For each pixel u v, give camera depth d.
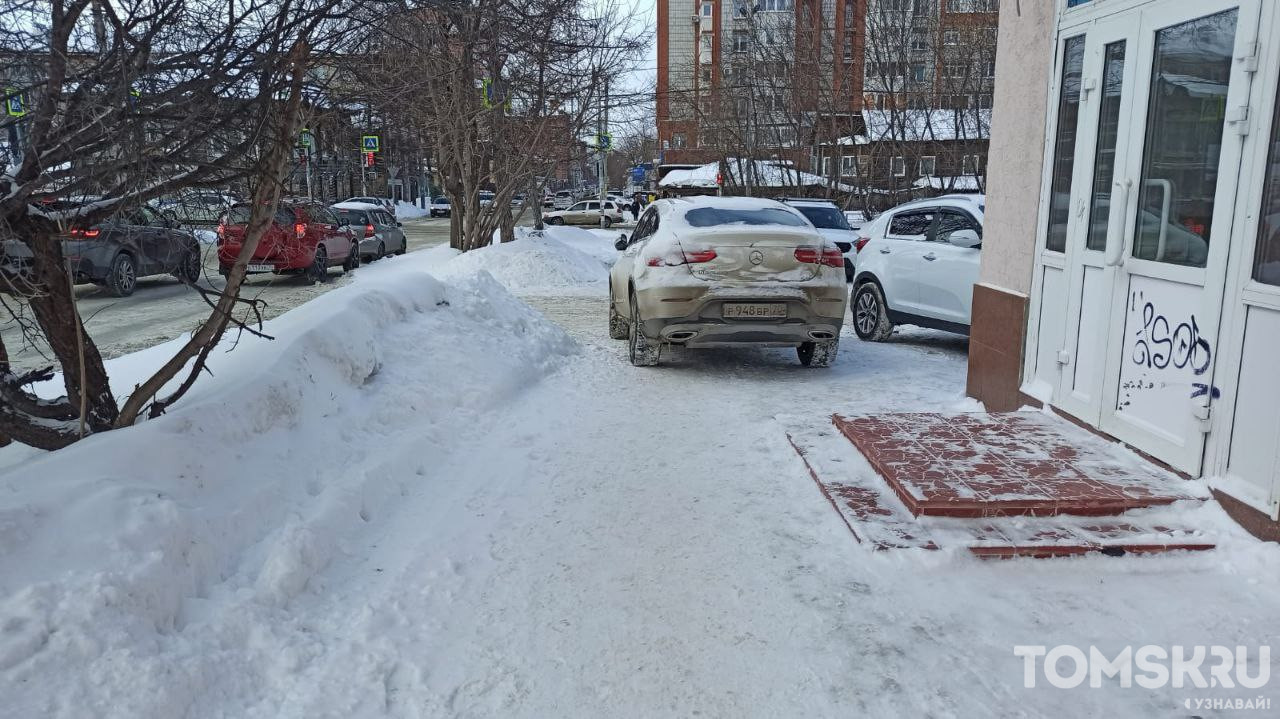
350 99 4.50
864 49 26.38
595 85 18.81
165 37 3.57
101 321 12.55
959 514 4.05
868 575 3.71
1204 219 4.13
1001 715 2.72
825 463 5.02
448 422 5.91
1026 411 5.79
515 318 8.72
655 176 43.22
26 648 2.54
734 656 3.09
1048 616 3.34
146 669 2.61
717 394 7.32
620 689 2.89
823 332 7.98
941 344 10.29
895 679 2.93
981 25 24.33
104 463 3.50
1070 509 4.04
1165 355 4.43
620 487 4.89
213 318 4.18
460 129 19.23
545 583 3.66
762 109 28.61
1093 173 5.13
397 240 26.55
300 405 4.86
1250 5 3.73
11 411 4.05
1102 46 5.00
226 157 3.87
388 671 2.96
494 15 6.60
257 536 3.71
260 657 2.95
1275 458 3.66
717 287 7.71
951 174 25.39
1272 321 3.68
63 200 3.72
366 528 4.22
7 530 2.93
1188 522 3.97
